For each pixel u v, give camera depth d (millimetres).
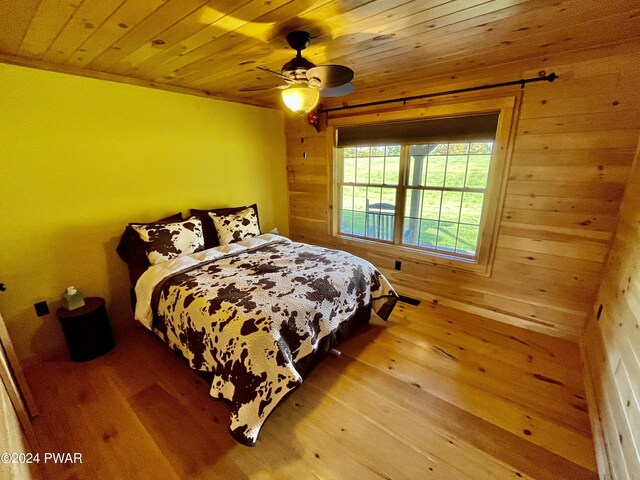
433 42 1820
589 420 1685
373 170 3412
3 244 2090
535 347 2348
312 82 1710
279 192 4168
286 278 2121
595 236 2170
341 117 3398
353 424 1680
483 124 2486
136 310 2328
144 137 2713
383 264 3498
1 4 1295
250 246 2869
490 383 1975
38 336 2295
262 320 1625
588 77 2010
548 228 2352
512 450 1517
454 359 2219
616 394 1432
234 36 1679
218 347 1646
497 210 2553
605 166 2055
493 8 1388
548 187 2289
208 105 3156
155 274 2258
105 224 2572
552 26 1605
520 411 1751
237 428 1455
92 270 2541
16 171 2084
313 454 1509
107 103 2445
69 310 2223
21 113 2057
